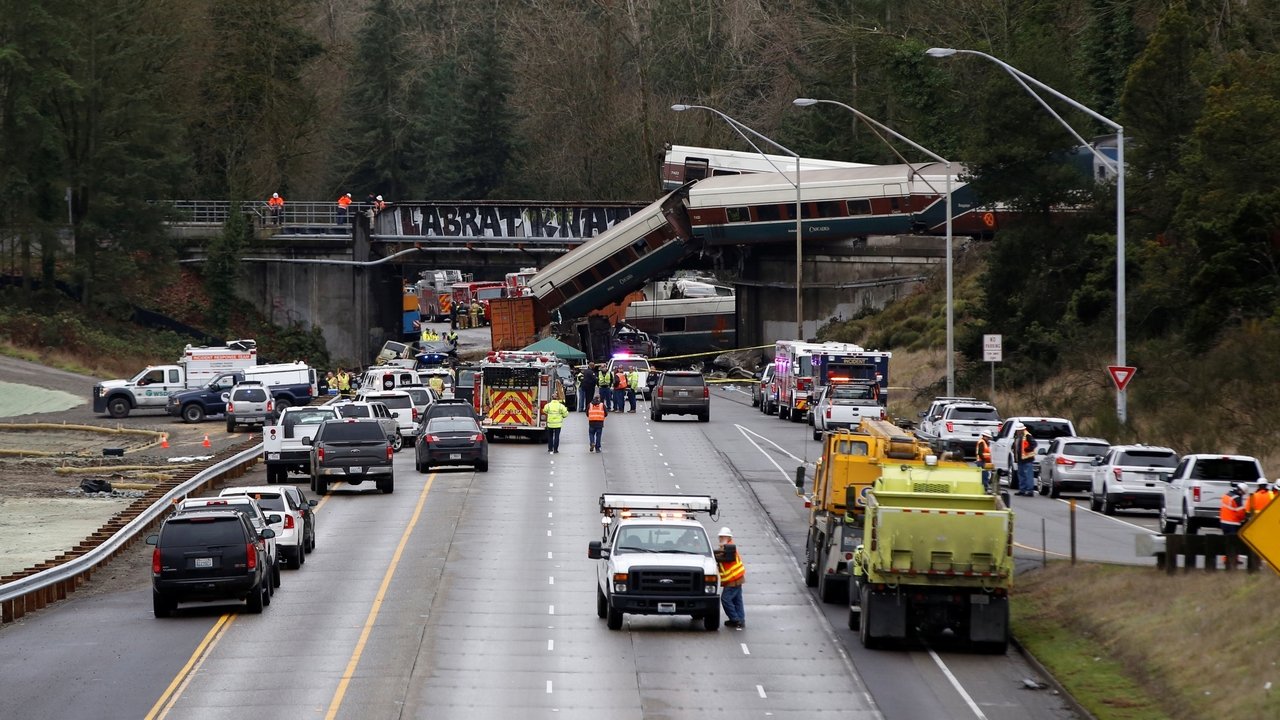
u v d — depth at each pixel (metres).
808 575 87.19
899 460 80.75
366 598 82.62
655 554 75.62
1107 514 109.19
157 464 151.75
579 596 83.81
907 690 62.78
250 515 83.38
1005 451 130.00
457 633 73.62
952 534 67.50
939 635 73.44
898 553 67.88
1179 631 64.56
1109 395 148.62
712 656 69.25
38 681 64.44
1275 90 153.75
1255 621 61.75
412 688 62.56
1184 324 154.12
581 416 192.38
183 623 76.94
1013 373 179.12
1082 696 60.69
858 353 178.88
